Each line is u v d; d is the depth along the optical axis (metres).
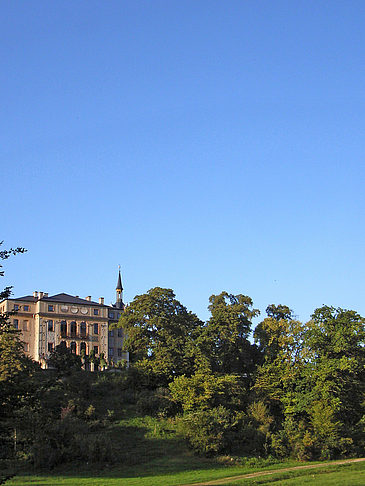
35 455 65.62
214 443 72.56
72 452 67.56
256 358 103.94
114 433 77.75
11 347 39.19
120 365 110.94
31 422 40.00
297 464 71.31
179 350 96.62
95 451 67.88
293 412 84.88
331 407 80.19
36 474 62.78
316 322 93.06
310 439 74.75
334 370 84.12
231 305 105.56
